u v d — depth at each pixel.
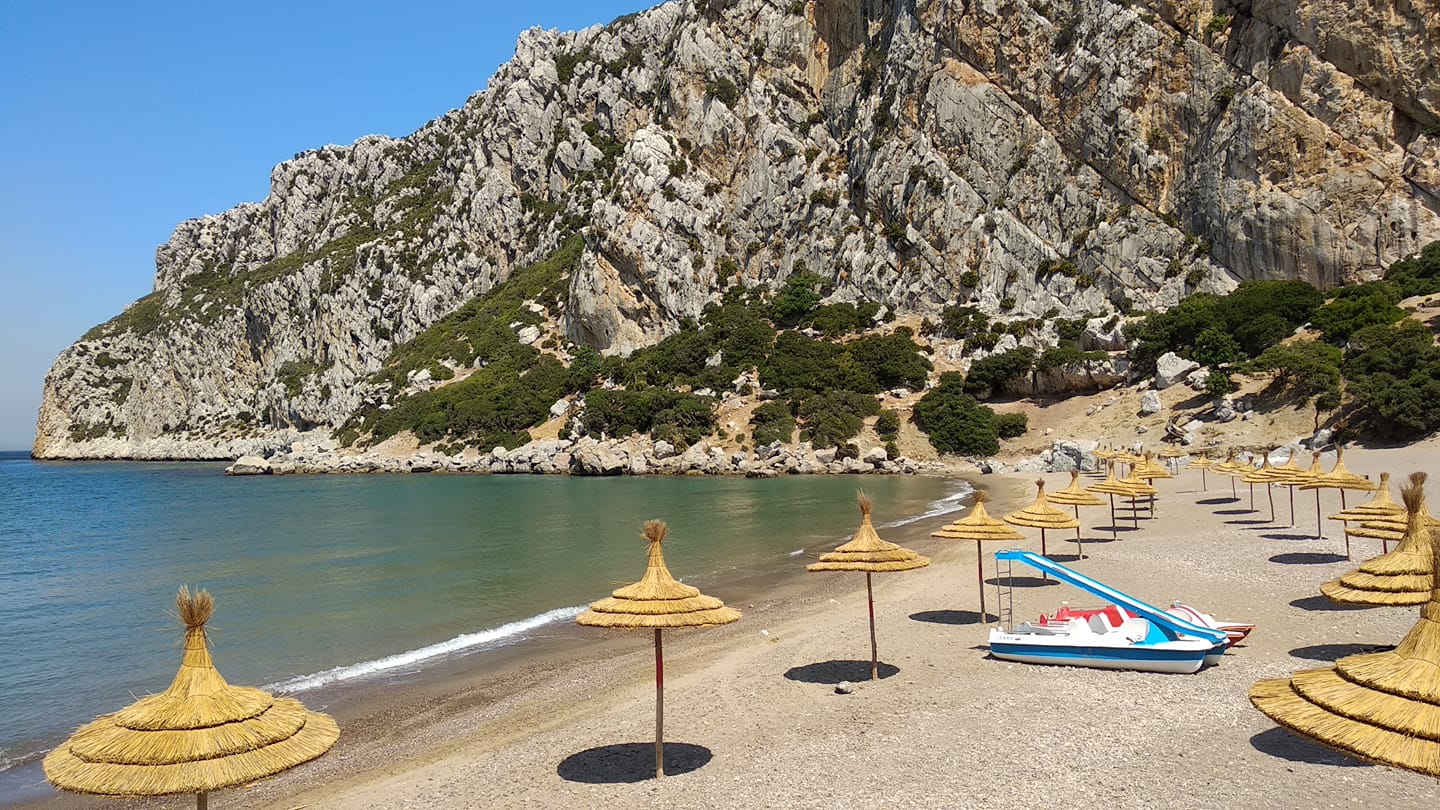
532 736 15.18
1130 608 17.39
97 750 8.21
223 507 68.50
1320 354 62.88
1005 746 12.97
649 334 112.62
